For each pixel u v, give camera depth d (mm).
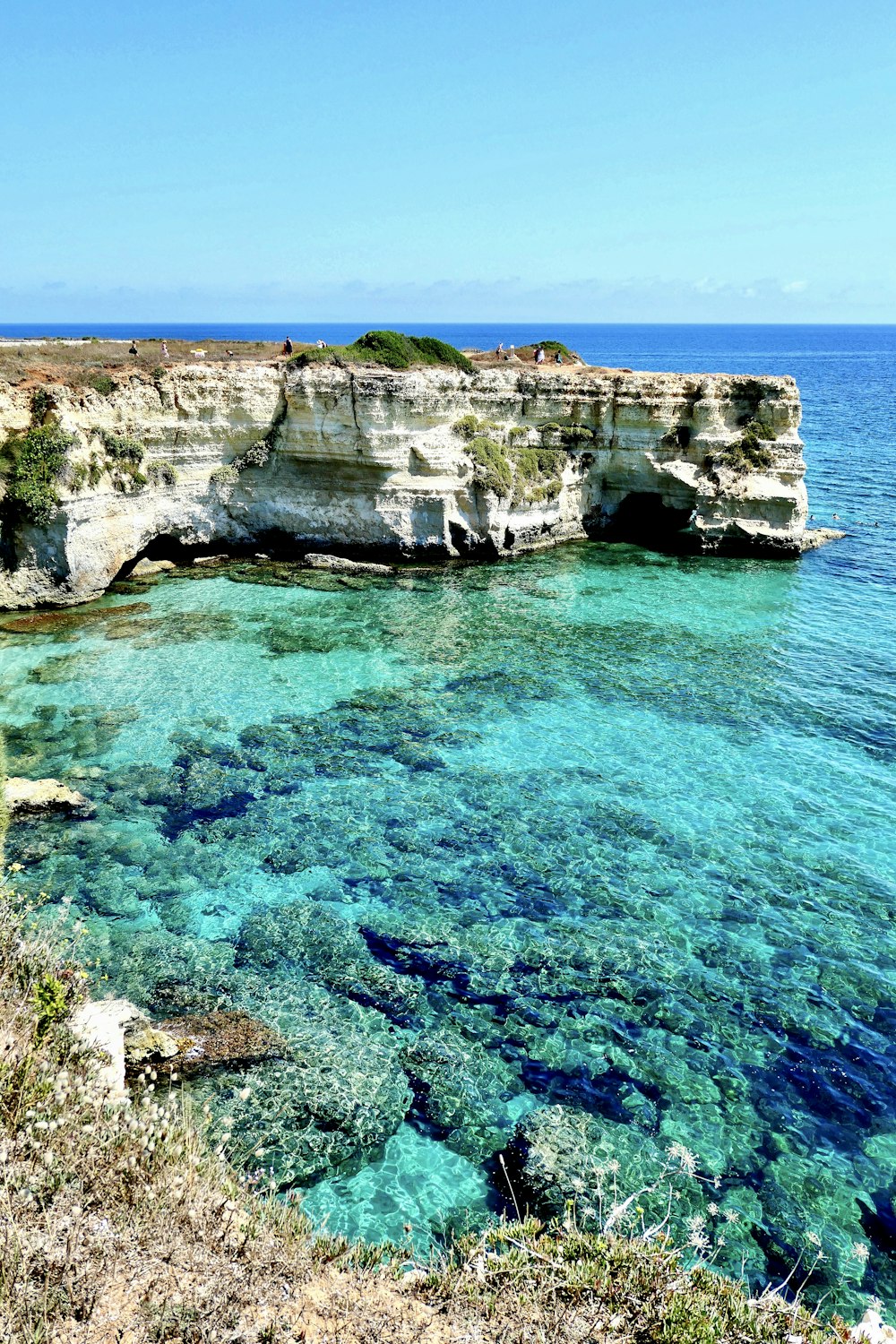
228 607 34719
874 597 38375
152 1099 11781
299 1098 12578
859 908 17547
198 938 16141
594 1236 9273
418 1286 8227
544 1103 12891
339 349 40844
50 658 28828
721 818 20609
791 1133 12555
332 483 41281
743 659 30891
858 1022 14719
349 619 33969
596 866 18734
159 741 23531
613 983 15422
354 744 23797
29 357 36875
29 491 31406
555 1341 7387
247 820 20031
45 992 10344
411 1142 12117
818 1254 10094
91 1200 7746
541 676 28906
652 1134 12422
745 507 44969
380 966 15617
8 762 21938
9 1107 8523
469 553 42938
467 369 43688
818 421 98062
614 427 46219
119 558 36344
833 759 23562
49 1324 6445
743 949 16359
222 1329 6730
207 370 38562
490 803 21031
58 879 17688
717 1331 7766
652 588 39406
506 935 16547
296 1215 9406
